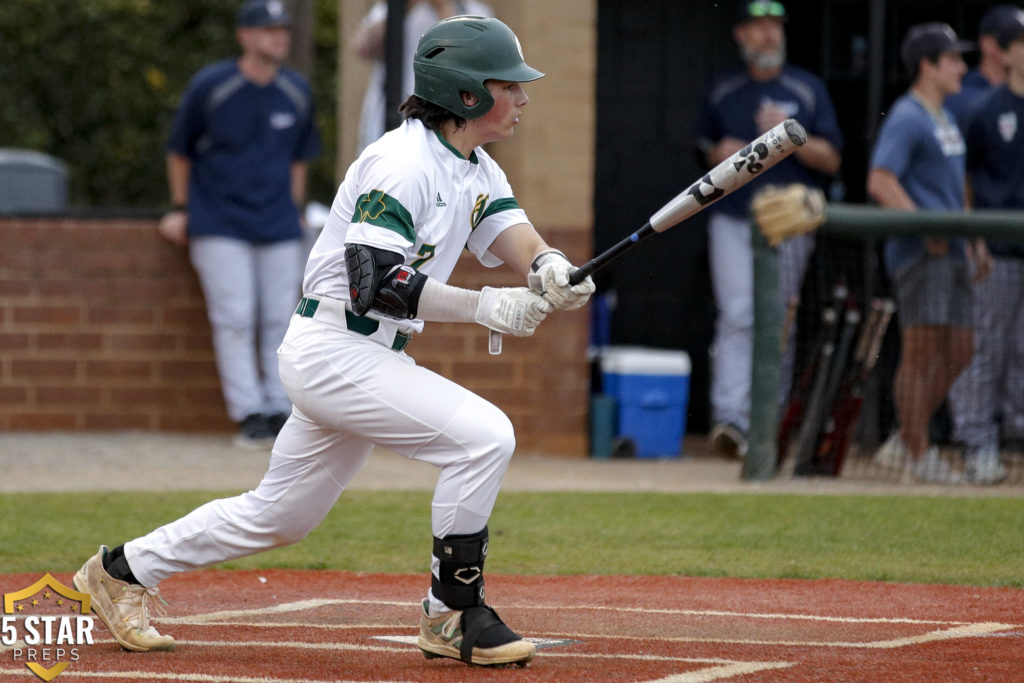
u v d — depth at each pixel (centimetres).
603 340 3644
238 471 3048
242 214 3347
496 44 1412
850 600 1888
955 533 2405
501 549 2262
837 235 2952
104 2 6775
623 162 4053
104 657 1482
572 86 3400
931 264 3027
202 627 1683
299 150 3472
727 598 1902
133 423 3566
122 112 6931
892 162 3105
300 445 1445
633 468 3291
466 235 1476
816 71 4012
